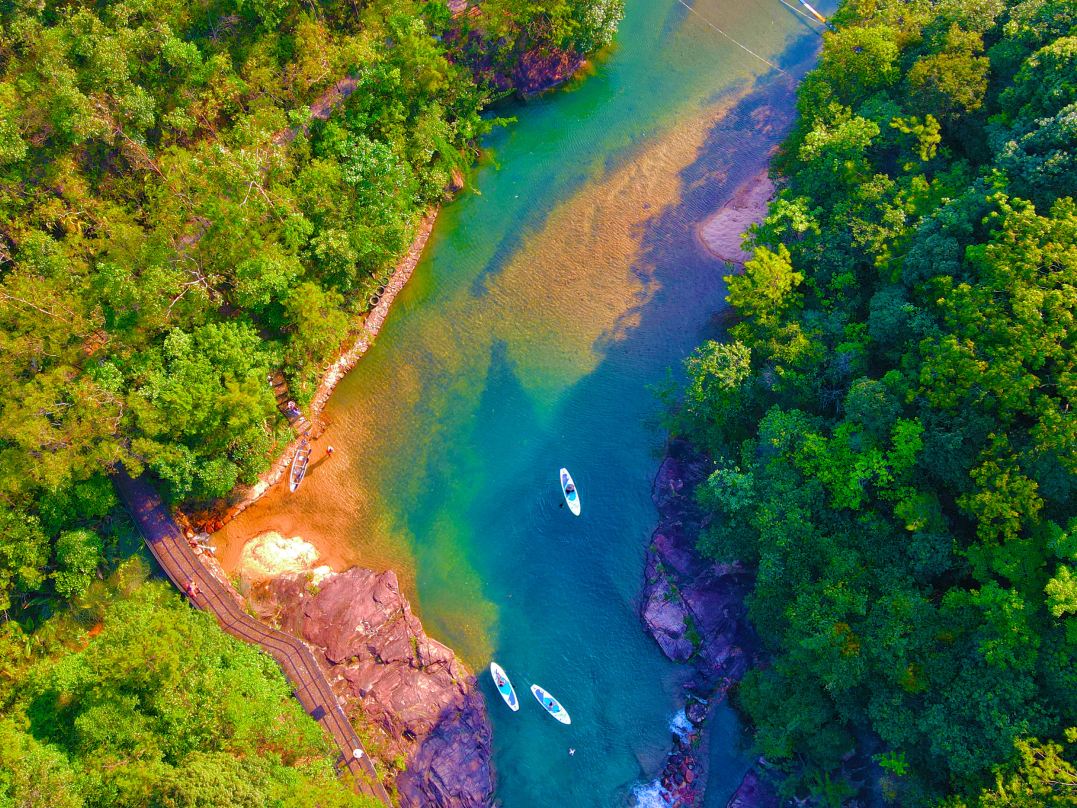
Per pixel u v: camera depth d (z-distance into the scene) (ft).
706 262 258.16
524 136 286.05
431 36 257.75
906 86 212.64
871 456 165.68
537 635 213.46
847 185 206.18
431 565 222.28
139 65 221.25
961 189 188.03
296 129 237.25
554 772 199.62
